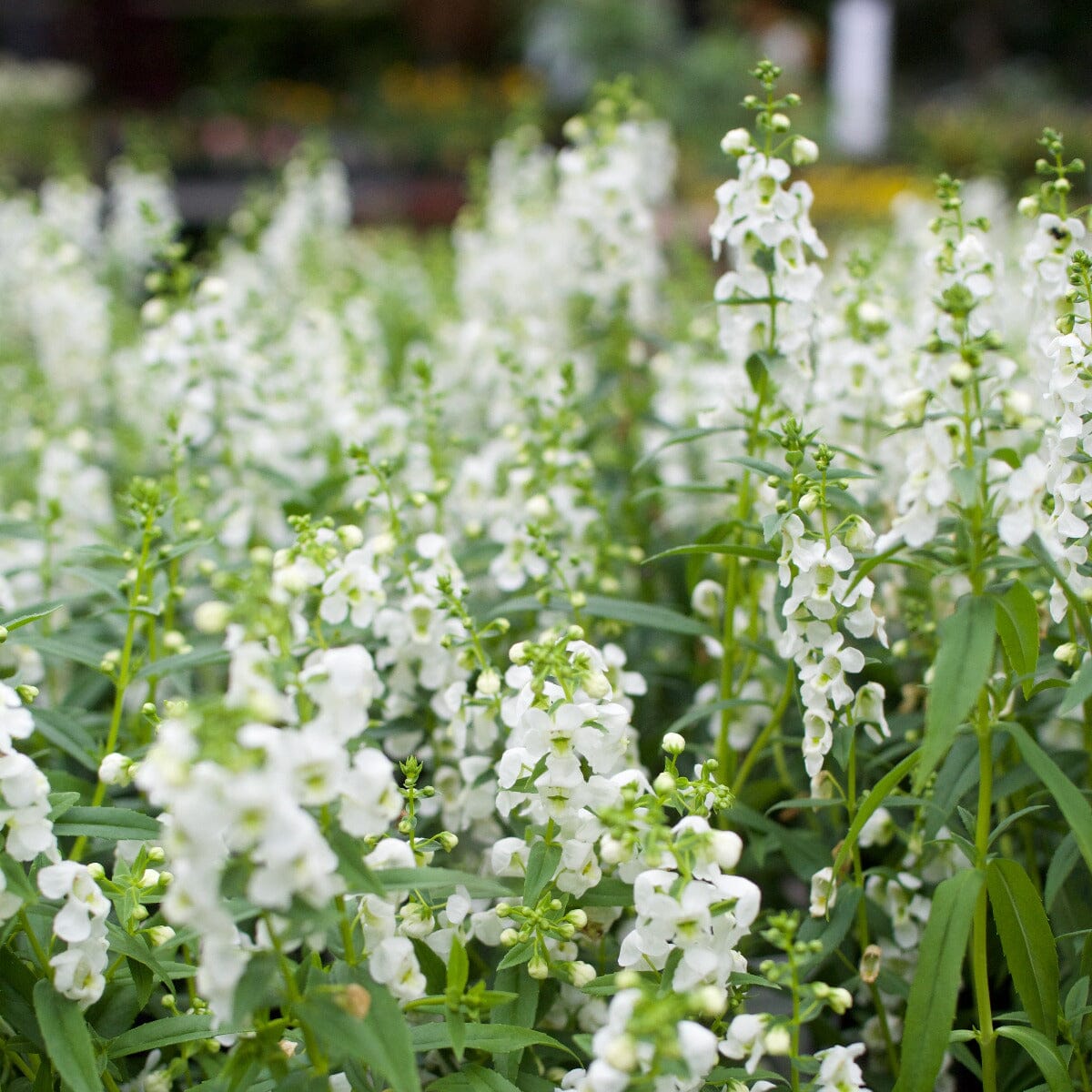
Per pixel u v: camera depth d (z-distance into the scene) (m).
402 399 5.27
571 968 2.82
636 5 19.52
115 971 2.92
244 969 2.28
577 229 5.91
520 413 5.54
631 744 3.60
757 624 3.95
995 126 20.34
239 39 24.17
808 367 3.77
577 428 5.14
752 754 3.59
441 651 3.62
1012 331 6.11
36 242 6.87
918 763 2.87
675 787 2.69
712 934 2.54
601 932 3.10
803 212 3.65
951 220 3.78
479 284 7.07
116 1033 2.85
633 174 5.82
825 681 3.04
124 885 2.83
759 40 22.41
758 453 3.95
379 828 2.34
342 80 24.45
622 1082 2.22
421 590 3.59
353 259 8.68
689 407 5.86
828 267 9.01
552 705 2.76
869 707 3.28
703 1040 2.23
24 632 4.06
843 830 3.58
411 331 7.57
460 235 7.64
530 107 7.48
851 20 21.34
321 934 2.38
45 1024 2.53
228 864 2.18
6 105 19.31
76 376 6.80
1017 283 6.57
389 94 20.73
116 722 3.48
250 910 2.28
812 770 3.12
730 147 3.60
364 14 24.30
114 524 5.73
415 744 3.84
